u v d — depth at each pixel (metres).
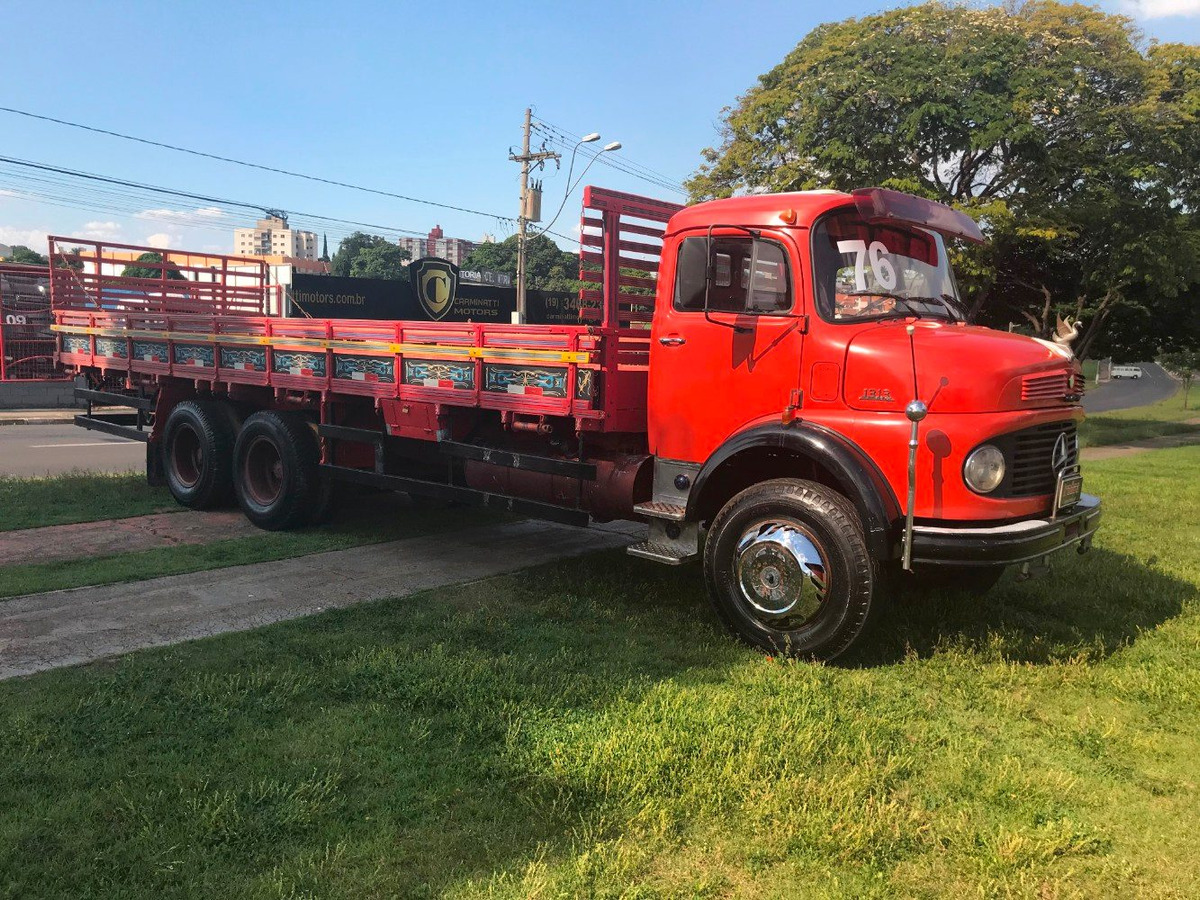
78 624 5.20
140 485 10.01
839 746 3.69
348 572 6.53
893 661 4.76
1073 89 15.84
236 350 8.17
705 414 5.22
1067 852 3.02
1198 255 17.64
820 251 4.86
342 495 7.93
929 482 4.42
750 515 4.86
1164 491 11.23
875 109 16.17
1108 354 25.66
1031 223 16.25
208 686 4.20
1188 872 2.91
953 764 3.60
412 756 3.58
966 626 5.33
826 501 4.61
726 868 2.87
